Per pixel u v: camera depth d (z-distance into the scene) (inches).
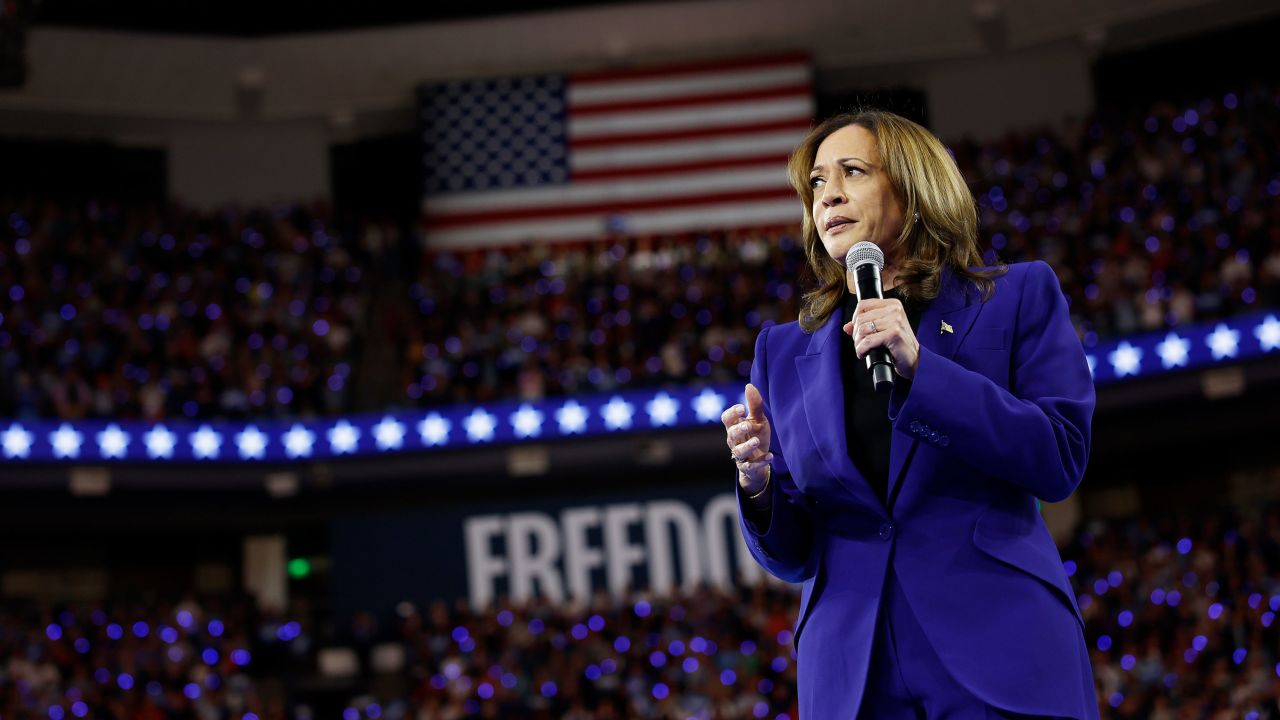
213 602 1694.1
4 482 1563.7
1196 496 1718.8
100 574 1765.5
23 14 1592.0
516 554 1737.2
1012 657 157.4
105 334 1765.5
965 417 158.9
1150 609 1369.3
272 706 1440.7
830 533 175.6
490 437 1720.0
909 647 163.3
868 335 161.0
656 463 1727.4
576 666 1465.3
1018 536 165.3
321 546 1850.4
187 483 1667.1
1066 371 170.4
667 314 1899.6
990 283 176.9
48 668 1382.9
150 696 1402.6
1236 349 1563.7
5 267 1833.2
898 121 185.8
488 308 1941.4
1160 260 1728.6
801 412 179.2
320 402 1781.5
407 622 1631.4
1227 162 1897.1
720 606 1540.4
